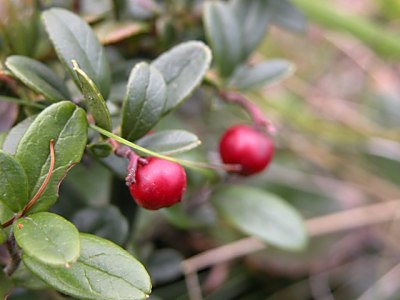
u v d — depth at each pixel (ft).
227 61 0.42
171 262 0.46
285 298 0.56
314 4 0.66
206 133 0.58
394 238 0.60
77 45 0.32
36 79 0.31
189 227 0.45
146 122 0.31
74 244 0.24
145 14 0.43
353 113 0.67
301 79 0.72
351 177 0.64
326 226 0.58
